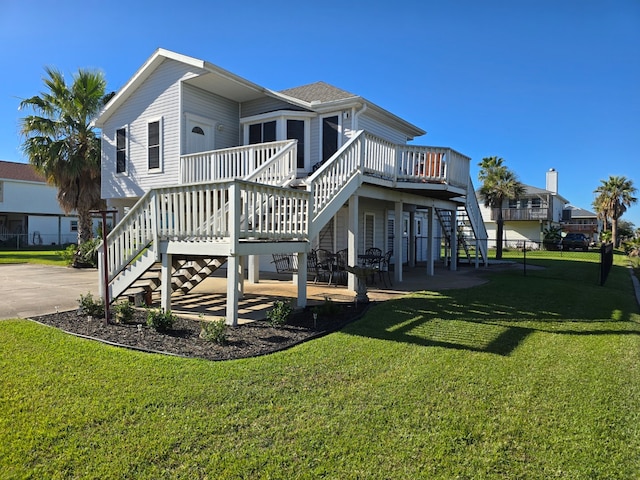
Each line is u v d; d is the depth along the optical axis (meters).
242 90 12.69
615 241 42.09
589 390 3.81
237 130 13.83
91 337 5.15
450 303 7.92
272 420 3.10
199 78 11.83
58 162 15.83
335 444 2.79
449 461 2.63
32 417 3.05
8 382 3.68
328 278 11.55
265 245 6.34
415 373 4.11
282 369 4.14
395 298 8.38
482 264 18.50
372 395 3.58
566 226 45.00
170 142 12.44
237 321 5.94
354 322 6.21
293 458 2.62
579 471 2.56
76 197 16.58
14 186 30.39
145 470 2.46
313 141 12.53
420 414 3.25
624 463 2.66
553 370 4.31
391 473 2.49
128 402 3.32
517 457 2.70
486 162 25.36
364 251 14.66
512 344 5.23
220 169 10.98
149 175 13.05
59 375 3.86
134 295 7.57
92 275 12.70
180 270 8.13
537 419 3.23
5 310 6.86
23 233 31.72
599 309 7.77
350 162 8.82
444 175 10.80
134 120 13.39
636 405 3.53
